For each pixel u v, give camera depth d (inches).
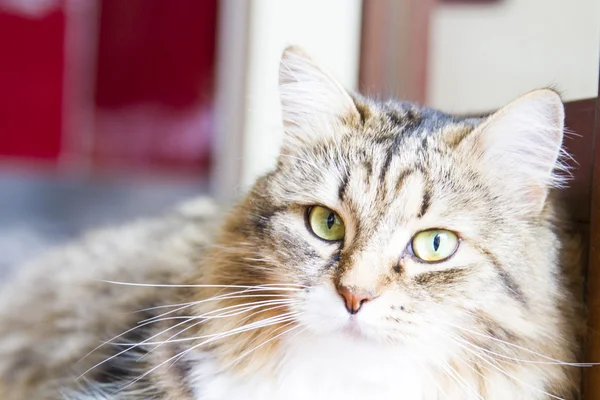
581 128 15.5
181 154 43.9
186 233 20.8
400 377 14.2
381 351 13.9
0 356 20.3
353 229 14.2
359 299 13.6
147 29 43.1
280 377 14.6
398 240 14.0
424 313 13.8
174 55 43.2
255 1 32.2
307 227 14.7
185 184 44.1
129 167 44.2
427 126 15.2
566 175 15.2
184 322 14.9
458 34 28.1
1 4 42.1
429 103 27.6
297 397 14.6
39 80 43.3
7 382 20.0
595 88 22.5
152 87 43.6
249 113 32.4
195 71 43.1
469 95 28.3
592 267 14.3
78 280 20.5
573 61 24.9
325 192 14.7
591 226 14.4
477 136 14.5
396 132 15.1
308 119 15.8
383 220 14.1
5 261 30.5
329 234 14.6
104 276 20.1
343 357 14.2
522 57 26.7
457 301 13.9
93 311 19.2
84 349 18.5
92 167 44.2
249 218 15.5
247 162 31.5
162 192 44.0
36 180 43.0
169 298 16.7
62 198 42.8
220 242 16.0
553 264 14.5
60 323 19.7
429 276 13.9
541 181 14.4
